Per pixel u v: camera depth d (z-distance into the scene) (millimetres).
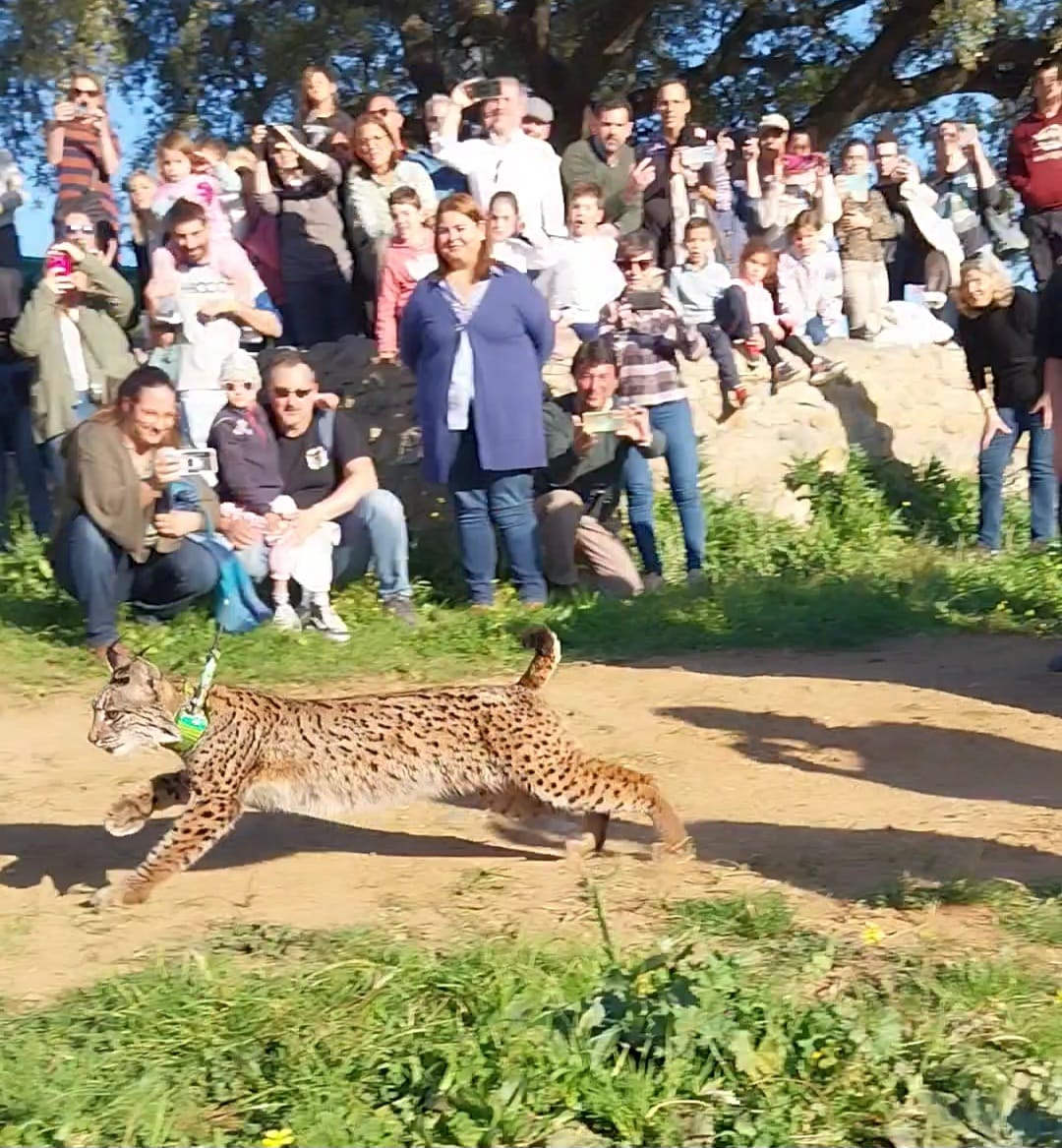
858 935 5922
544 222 13141
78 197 13695
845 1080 4809
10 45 20047
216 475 10844
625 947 5766
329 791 6652
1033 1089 4762
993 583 11906
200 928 6141
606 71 22625
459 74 23328
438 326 11086
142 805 6672
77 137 13820
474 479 11273
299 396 10875
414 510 13000
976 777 8023
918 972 5547
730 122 24906
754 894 6336
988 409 13281
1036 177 14594
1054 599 11648
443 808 7633
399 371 13219
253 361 10953
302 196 13852
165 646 10344
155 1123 4672
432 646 10539
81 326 12047
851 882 6504
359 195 13578
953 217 16016
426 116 14766
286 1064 4969
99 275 12117
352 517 11062
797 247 15133
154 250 13094
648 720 9031
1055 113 14586
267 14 22500
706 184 14727
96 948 5969
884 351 14781
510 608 11367
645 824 7352
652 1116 4664
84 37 19469
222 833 6512
